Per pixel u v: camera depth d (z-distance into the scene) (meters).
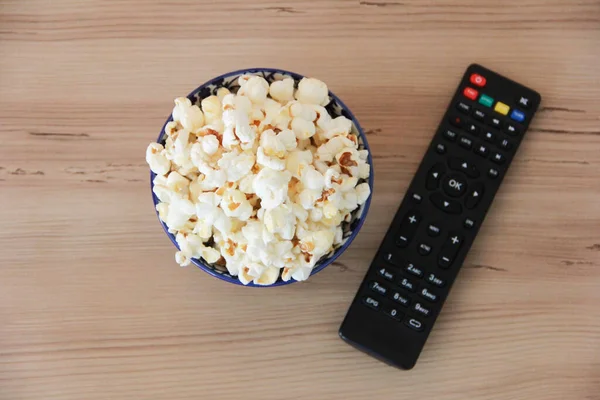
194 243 0.52
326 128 0.52
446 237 0.58
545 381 0.59
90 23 0.61
